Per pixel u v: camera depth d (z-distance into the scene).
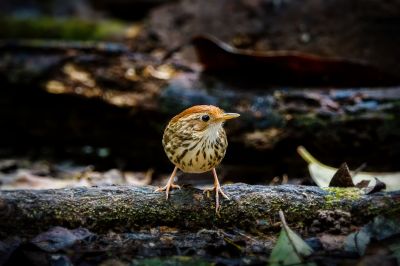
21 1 18.86
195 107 7.00
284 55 10.41
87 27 15.70
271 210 6.69
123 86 11.33
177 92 10.96
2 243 6.31
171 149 7.02
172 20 13.66
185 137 6.85
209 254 6.19
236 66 11.05
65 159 11.88
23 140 12.10
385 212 6.48
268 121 10.35
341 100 10.28
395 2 12.17
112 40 15.05
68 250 6.22
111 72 11.48
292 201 6.71
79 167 11.31
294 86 11.09
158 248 6.29
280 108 10.40
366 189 6.86
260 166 10.50
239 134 10.39
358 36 12.13
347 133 10.00
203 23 13.32
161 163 11.33
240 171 10.54
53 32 15.80
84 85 11.37
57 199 6.69
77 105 11.46
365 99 10.20
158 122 11.03
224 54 10.76
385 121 9.87
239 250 6.22
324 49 12.20
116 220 6.66
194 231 6.68
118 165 11.52
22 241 6.38
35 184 10.02
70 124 11.67
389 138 9.88
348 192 6.80
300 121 10.19
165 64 11.71
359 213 6.57
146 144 11.30
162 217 6.70
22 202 6.59
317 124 10.10
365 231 6.30
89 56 11.70
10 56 11.80
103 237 6.51
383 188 6.79
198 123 6.82
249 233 6.61
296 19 12.73
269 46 12.62
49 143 12.02
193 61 12.77
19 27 15.94
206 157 6.89
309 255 6.03
